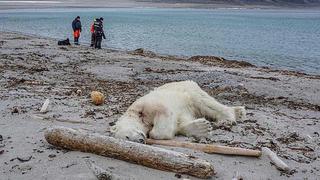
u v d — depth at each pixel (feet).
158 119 24.99
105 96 40.98
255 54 128.77
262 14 590.55
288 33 235.61
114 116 31.37
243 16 485.56
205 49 138.31
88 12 452.76
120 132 23.02
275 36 210.18
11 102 36.09
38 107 34.19
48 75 57.47
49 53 87.30
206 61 85.92
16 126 28.22
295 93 50.93
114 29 213.25
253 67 82.12
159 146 23.93
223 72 65.51
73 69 64.69
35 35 164.25
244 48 146.20
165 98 26.55
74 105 35.32
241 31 238.89
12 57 76.64
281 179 20.79
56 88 45.37
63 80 53.57
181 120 26.68
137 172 20.25
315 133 30.12
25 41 119.14
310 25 329.93
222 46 150.51
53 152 22.82
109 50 106.01
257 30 253.24
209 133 26.12
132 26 242.17
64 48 102.68
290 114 39.01
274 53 133.28
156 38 171.22
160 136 24.72
